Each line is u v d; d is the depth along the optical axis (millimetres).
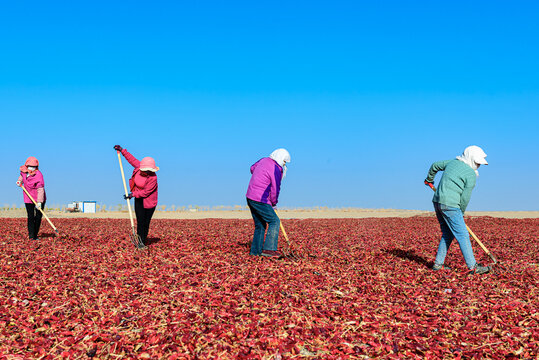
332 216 31609
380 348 3830
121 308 4711
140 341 3875
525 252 8984
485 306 5047
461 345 3980
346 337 4020
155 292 5270
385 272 6695
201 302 4855
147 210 8570
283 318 4422
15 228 12930
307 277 6113
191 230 13242
